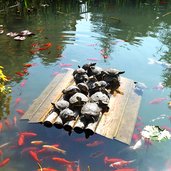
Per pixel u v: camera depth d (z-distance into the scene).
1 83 2.99
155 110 2.68
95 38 4.31
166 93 2.96
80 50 3.91
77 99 2.53
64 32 4.50
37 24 4.83
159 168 2.05
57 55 3.74
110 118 2.50
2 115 2.54
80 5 6.07
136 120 2.53
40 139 2.27
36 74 3.26
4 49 3.87
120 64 3.56
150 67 3.50
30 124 2.43
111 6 6.07
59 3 6.14
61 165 2.04
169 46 4.10
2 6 5.64
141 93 2.93
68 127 2.37
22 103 2.73
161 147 2.24
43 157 2.10
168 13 5.66
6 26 4.69
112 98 2.78
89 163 2.07
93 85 2.80
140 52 3.89
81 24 4.87
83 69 3.05
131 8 5.96
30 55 3.72
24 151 2.15
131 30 4.67
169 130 2.40
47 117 2.46
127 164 2.06
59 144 2.23
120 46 4.06
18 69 3.36
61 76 3.15
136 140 2.29
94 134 2.35
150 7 6.10
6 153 2.13
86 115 2.40
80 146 2.23
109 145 2.24
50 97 2.76
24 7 5.64
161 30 4.71
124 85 3.01
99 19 5.16
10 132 2.34
